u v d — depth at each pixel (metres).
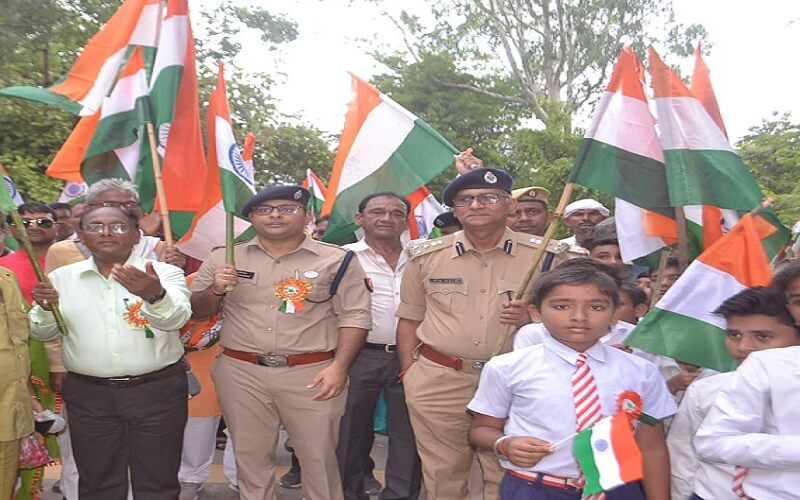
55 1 11.15
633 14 27.77
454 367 4.01
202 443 5.02
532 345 3.08
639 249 4.21
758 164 14.12
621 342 3.81
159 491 3.92
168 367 3.90
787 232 4.03
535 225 5.46
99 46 4.66
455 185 4.01
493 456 3.98
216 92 4.39
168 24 4.47
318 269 4.13
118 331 3.76
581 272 2.81
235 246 4.21
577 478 2.79
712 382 3.02
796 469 2.47
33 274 4.68
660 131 3.93
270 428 4.14
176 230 4.80
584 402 2.79
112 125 4.50
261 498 4.09
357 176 5.09
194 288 4.20
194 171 4.73
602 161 3.89
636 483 2.90
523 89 29.59
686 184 3.85
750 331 2.76
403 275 4.35
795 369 2.55
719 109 4.51
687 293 3.44
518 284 4.01
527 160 18.34
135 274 3.39
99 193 4.18
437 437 4.09
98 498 3.90
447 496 4.11
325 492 4.07
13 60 10.61
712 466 2.84
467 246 4.07
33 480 4.15
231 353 4.13
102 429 3.81
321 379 4.02
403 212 5.05
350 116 5.17
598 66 28.52
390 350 4.91
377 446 6.96
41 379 4.33
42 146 10.09
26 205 5.03
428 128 5.05
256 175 14.12
